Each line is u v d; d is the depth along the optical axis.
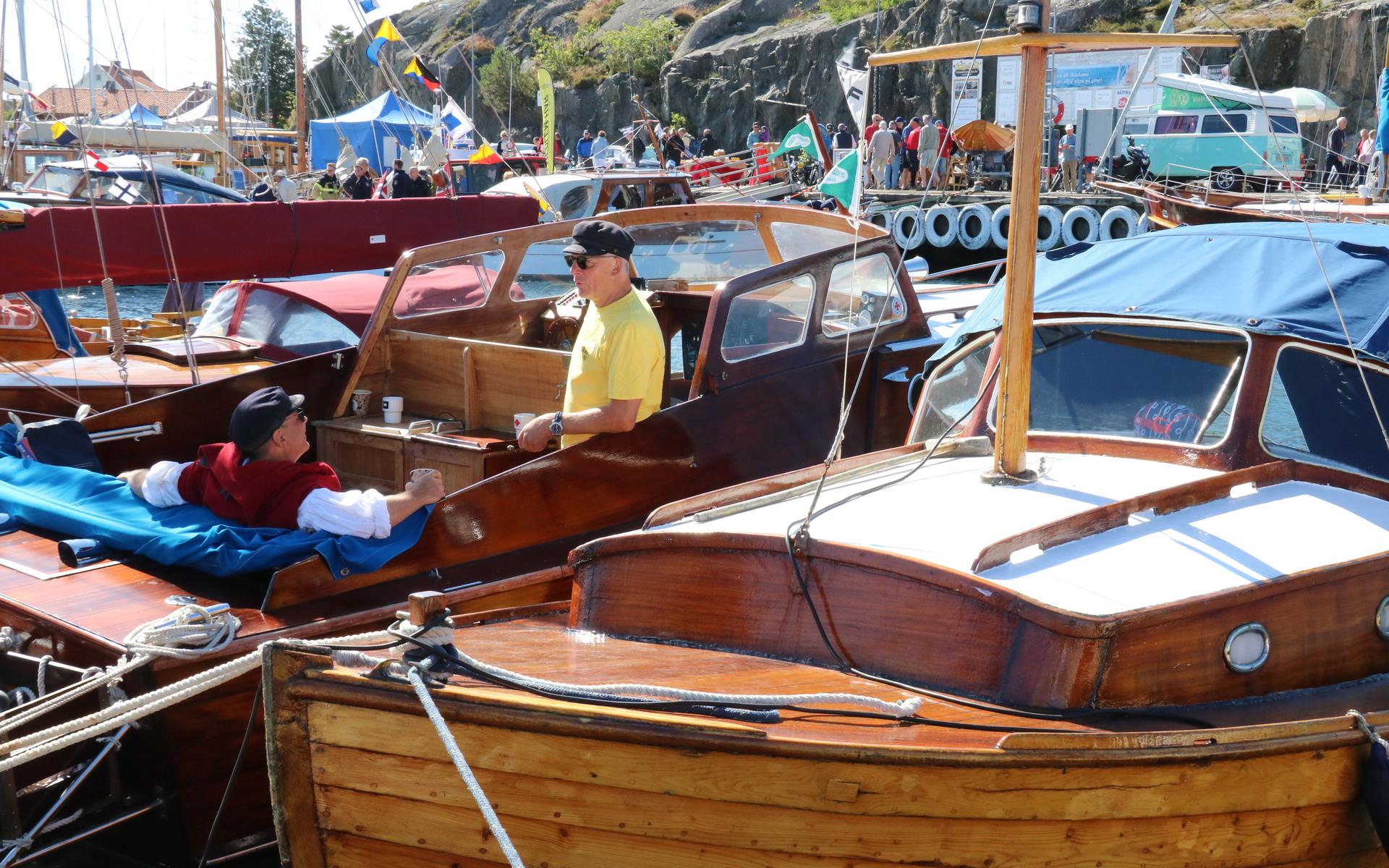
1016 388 3.66
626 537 3.82
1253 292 4.07
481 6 62.41
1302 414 3.91
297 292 8.62
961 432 4.37
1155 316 4.13
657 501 5.30
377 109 27.34
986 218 21.56
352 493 4.47
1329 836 3.01
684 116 50.22
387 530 4.41
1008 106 30.67
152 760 3.82
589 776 2.71
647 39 52.75
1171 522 3.40
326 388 6.26
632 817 2.74
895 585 3.22
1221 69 25.00
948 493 3.67
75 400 6.79
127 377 6.71
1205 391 3.96
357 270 7.88
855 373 6.08
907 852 2.71
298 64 27.38
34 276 6.44
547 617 4.16
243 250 7.23
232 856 3.94
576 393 4.97
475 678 2.84
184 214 6.92
